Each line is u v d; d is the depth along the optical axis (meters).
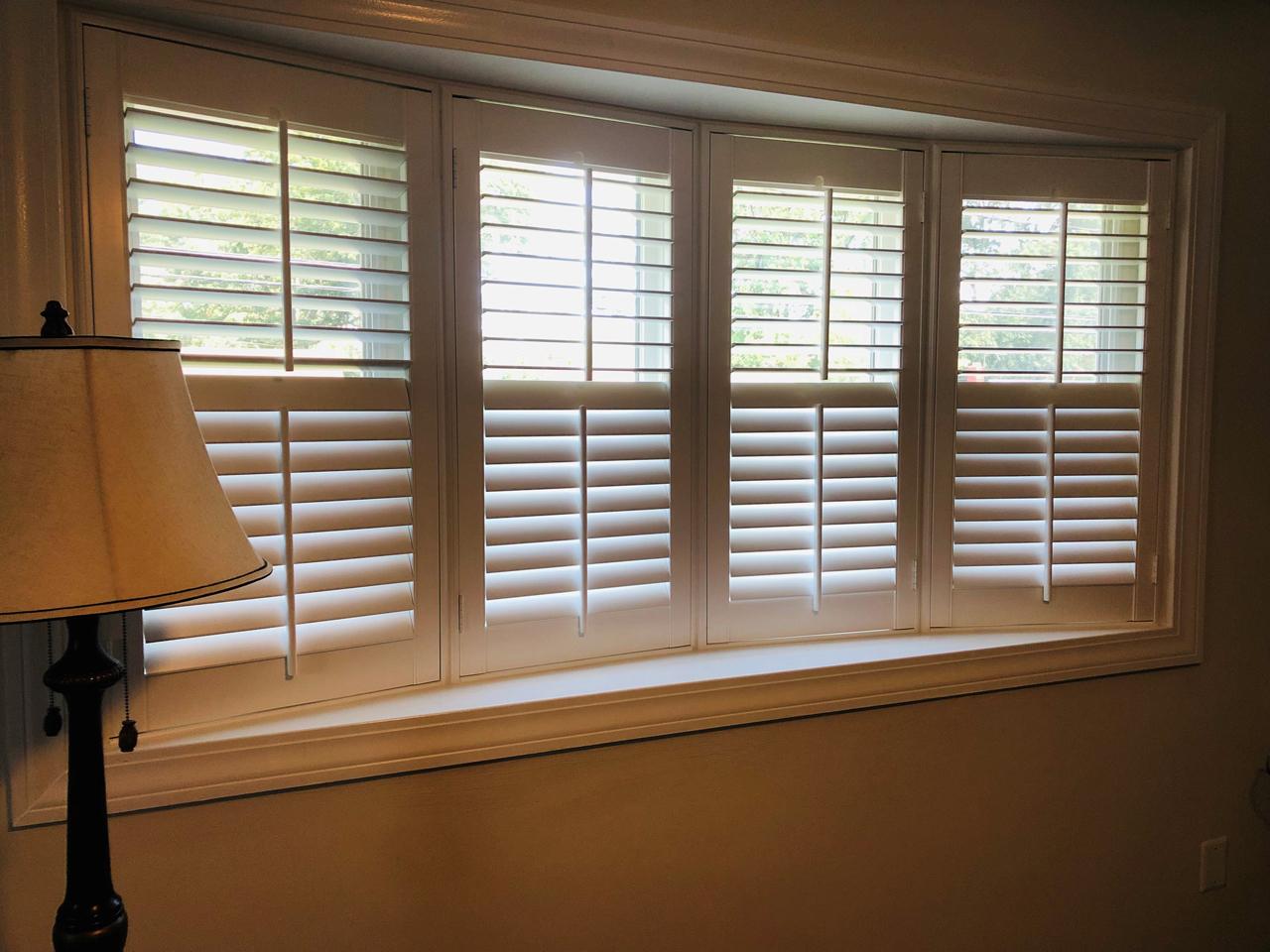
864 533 1.85
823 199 1.79
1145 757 1.99
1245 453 2.02
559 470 1.61
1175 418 1.97
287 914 1.32
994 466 1.91
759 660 1.70
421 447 1.48
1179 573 1.98
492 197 1.51
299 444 1.37
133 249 1.24
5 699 1.14
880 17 1.64
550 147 1.57
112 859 1.21
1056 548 1.95
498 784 1.45
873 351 1.89
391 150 1.44
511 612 1.58
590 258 1.59
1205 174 1.93
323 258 1.41
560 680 1.57
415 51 1.36
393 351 1.46
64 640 1.18
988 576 1.93
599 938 1.54
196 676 1.29
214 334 1.31
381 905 1.38
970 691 1.80
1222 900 2.10
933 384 1.88
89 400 0.78
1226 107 1.94
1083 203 1.94
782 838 1.68
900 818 1.78
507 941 1.48
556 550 1.61
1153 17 1.86
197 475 0.87
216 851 1.27
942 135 1.83
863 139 1.81
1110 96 1.83
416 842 1.40
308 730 1.31
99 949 0.88
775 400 1.78
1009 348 1.92
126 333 1.23
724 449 1.75
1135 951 2.02
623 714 1.52
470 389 1.53
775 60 1.56
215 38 1.28
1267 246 2.00
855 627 1.87
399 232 1.48
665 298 1.69
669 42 1.48
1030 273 1.94
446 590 1.53
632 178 1.65
